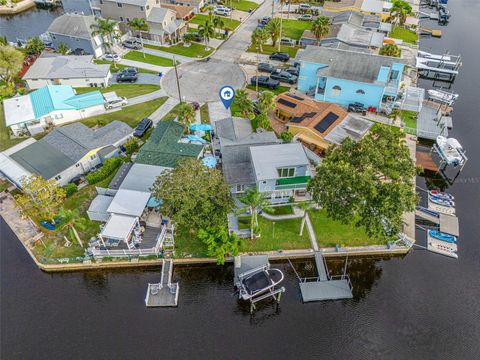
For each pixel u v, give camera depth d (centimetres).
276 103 7131
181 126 6619
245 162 5819
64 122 7112
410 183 4753
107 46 9012
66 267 5003
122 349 4322
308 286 4844
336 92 7538
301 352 4322
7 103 7100
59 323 4553
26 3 12462
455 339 4441
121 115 7294
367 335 4475
